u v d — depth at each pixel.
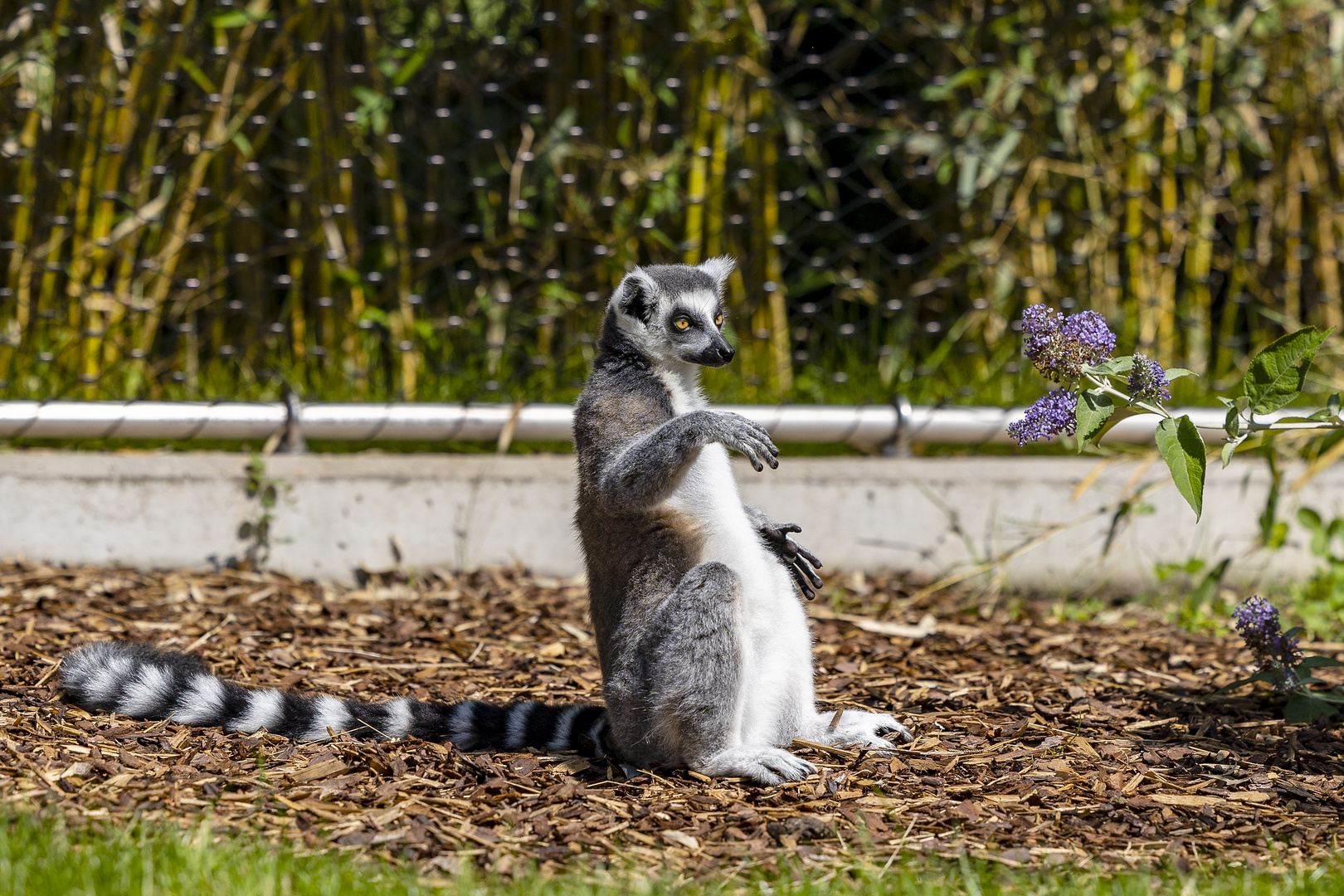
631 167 10.27
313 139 9.68
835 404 9.36
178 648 6.50
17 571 7.70
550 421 8.59
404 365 9.66
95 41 9.22
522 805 4.59
